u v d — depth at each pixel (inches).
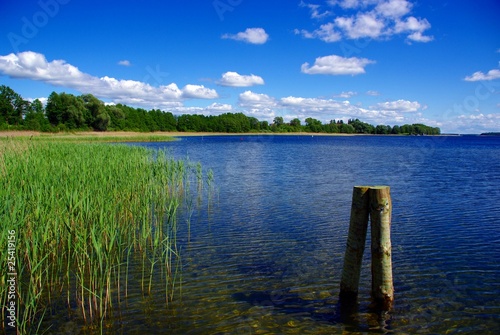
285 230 456.1
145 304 266.4
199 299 273.6
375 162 1440.7
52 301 270.2
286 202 625.0
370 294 278.5
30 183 363.3
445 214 537.3
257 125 6181.1
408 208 580.1
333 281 305.0
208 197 665.6
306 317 248.1
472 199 656.4
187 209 566.9
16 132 2568.9
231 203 614.5
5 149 710.5
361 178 945.5
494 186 812.0
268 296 278.4
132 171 604.1
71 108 3474.4
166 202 603.2
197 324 240.2
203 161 1408.7
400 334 228.1
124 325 239.1
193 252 375.6
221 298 275.3
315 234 440.1
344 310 256.5
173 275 317.4
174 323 241.0
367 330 232.2
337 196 682.2
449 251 376.2
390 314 250.5
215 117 5954.7
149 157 972.6
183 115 5733.3
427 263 343.6
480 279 306.5
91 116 3678.6
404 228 462.9
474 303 265.6
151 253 369.1
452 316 248.1
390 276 258.2
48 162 550.6
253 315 250.7
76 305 265.1
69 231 271.1
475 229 455.8
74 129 3447.3
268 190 746.8
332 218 516.1
